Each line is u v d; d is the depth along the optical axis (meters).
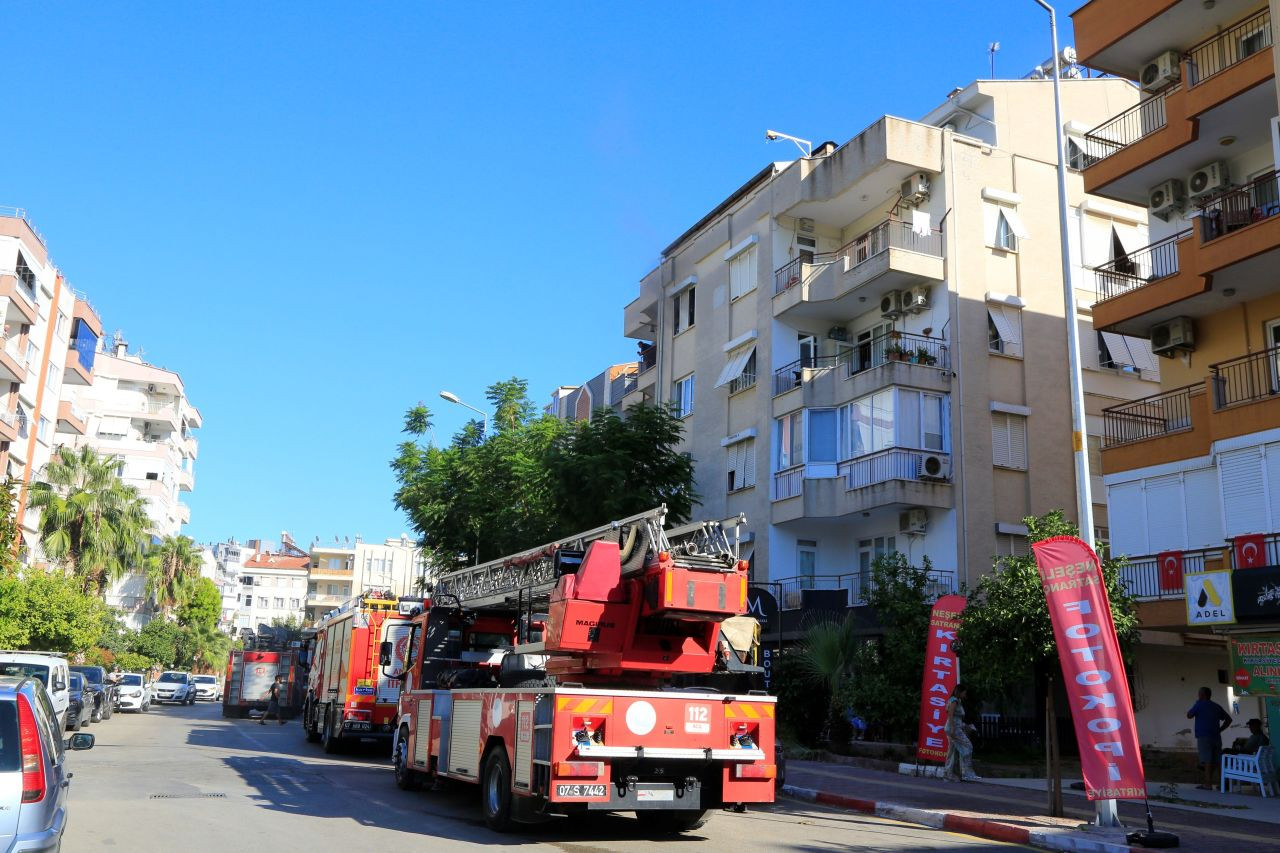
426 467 35.22
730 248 34.56
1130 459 22.12
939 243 28.88
